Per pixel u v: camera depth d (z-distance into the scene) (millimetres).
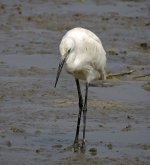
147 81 18734
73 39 13734
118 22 26094
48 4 28406
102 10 27922
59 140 13703
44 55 20938
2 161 12289
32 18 25734
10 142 13344
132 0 30062
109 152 12961
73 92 17203
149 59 21109
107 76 18703
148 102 16609
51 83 17891
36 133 14031
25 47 21734
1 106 15758
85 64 14055
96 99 16672
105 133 14172
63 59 13508
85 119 13906
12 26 24391
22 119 14875
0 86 17406
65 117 15164
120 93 17359
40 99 16453
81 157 12609
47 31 24141
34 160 12383
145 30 25172
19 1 28484
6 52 21031
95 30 24750
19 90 17141
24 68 19312
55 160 12422
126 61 20719
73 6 28391
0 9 26891
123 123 14875
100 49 14430
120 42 23156
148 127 14625
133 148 13227
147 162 12375
